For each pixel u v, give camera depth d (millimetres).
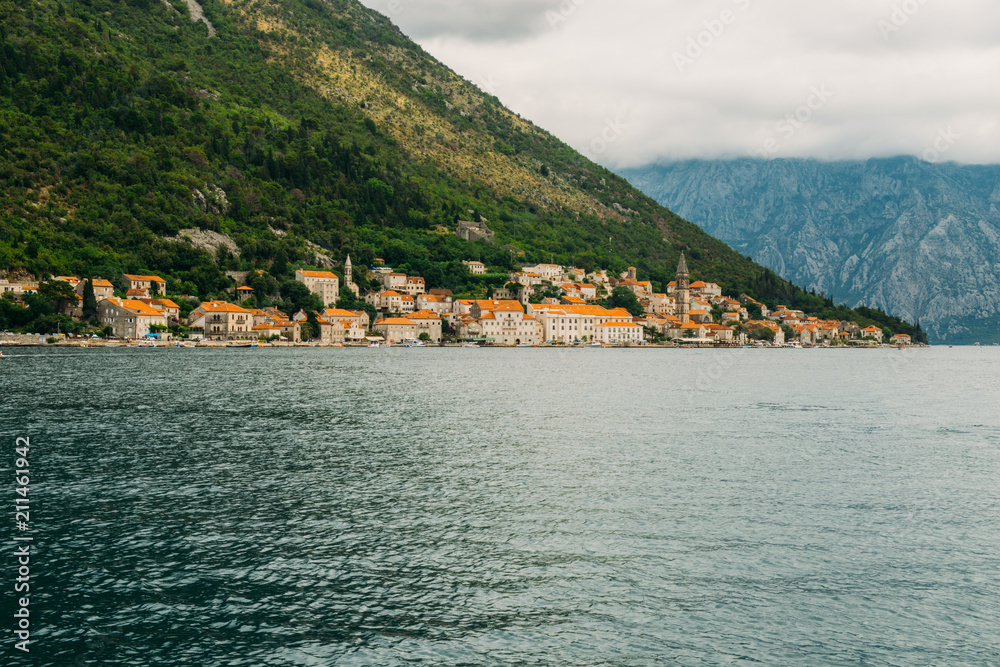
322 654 32719
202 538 46250
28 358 189500
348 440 79562
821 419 100312
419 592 38656
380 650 33062
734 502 54969
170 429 84562
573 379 164625
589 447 76500
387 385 142250
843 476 63562
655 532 47844
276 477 61812
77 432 81125
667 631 34719
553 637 34188
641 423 94188
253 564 42125
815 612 36625
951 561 43125
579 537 46844
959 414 107750
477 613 36438
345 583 39719
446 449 74938
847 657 32500
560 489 58469
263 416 96312
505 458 70438
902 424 96125
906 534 47719
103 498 54625
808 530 48344
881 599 38031
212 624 35250
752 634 34469
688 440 81312
